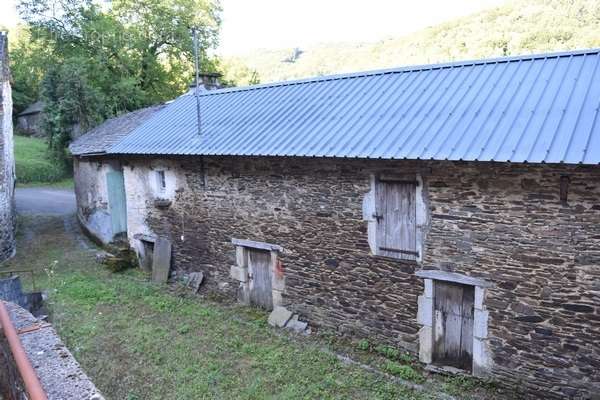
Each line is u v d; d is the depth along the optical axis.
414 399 6.16
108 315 8.99
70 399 3.43
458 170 6.38
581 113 5.82
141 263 12.05
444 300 6.88
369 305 7.64
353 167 7.45
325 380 6.61
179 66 29.48
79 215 16.86
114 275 11.61
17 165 26.89
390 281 7.32
